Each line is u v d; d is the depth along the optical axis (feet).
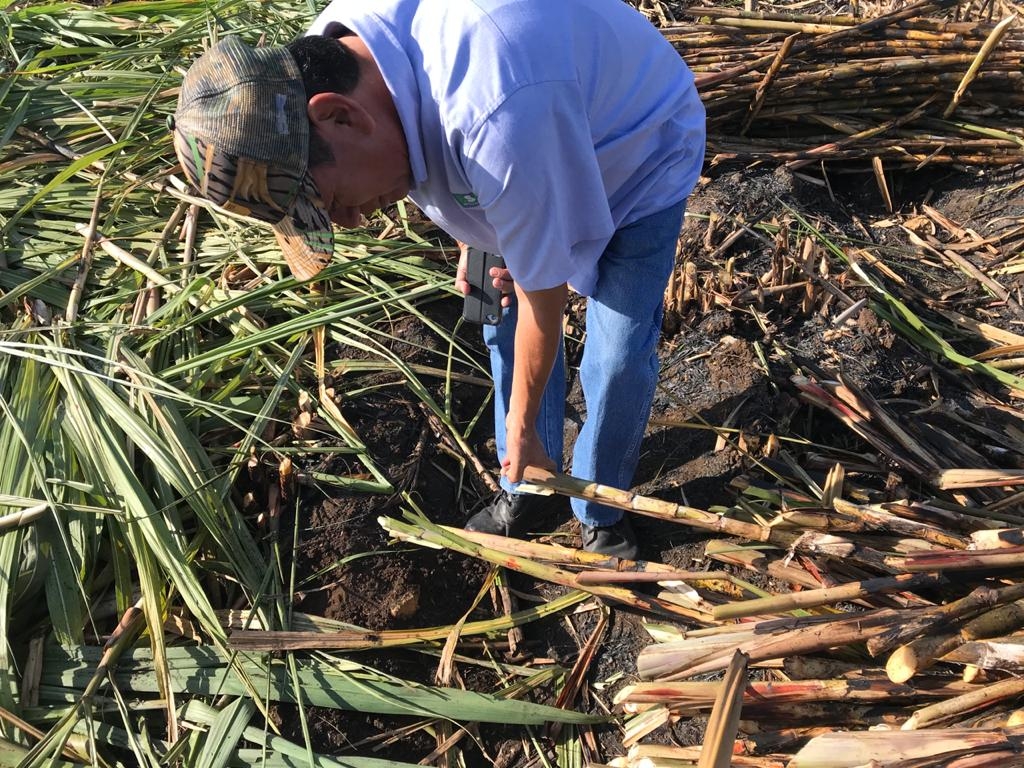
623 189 5.98
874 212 11.94
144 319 8.99
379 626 7.51
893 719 6.05
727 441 8.70
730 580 7.24
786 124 12.66
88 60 12.12
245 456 8.00
